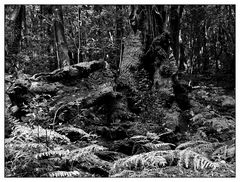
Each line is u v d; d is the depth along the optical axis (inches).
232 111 327.3
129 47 341.7
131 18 347.6
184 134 278.4
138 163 181.9
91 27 509.7
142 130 270.5
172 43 351.6
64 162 176.4
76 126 260.4
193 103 326.6
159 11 341.4
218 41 514.6
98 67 326.6
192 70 523.8
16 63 436.8
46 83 299.4
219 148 190.5
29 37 491.5
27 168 165.5
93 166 184.1
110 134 261.0
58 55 461.7
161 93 308.2
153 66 327.3
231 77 455.8
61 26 472.4
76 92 297.0
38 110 255.4
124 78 323.9
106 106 291.3
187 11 505.4
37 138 190.5
